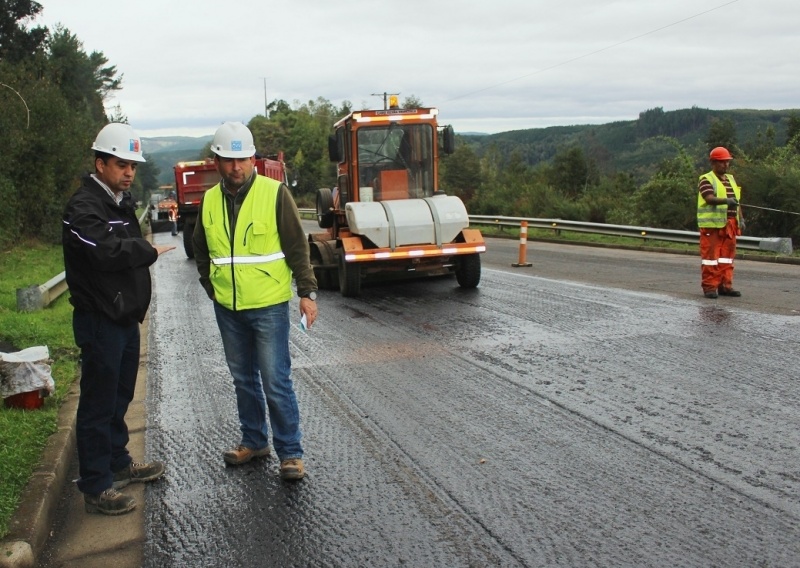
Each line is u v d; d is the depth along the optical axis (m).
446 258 13.11
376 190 13.84
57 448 5.32
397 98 14.30
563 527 4.07
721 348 7.77
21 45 41.59
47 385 6.40
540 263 17.09
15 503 4.36
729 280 10.97
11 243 23.95
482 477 4.80
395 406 6.39
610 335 8.65
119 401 4.82
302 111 92.56
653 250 19.80
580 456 5.07
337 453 5.37
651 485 4.55
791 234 19.48
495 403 6.32
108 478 4.62
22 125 24.11
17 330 9.48
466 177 56.66
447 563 3.76
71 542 4.24
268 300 4.88
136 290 4.48
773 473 4.64
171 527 4.36
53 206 26.47
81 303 4.37
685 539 3.88
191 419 6.39
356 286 12.71
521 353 8.01
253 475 5.07
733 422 5.56
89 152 29.83
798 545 3.77
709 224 10.72
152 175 145.75
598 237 23.47
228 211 4.92
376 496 4.61
